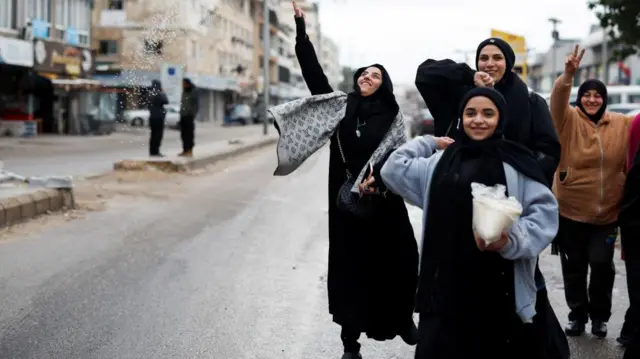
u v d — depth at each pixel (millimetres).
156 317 6027
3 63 29531
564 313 6391
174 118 46219
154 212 11430
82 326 5738
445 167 3664
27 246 8539
